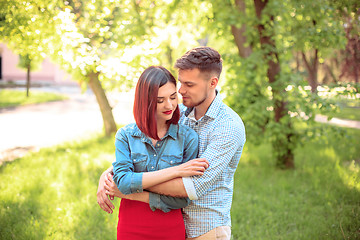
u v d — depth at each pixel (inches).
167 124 73.4
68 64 159.5
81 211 156.4
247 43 232.8
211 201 74.2
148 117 67.8
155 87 66.9
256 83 220.2
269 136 220.7
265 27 221.8
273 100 216.7
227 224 77.2
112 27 216.2
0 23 144.1
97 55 172.1
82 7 185.9
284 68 232.5
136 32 223.8
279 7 208.4
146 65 170.4
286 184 199.3
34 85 1097.4
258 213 161.5
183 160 74.0
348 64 289.6
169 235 70.4
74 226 142.5
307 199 181.3
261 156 267.9
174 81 69.6
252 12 255.9
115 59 160.2
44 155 272.7
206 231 74.1
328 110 196.7
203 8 255.0
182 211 75.6
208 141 74.9
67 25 145.4
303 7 213.8
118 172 69.2
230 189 78.6
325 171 215.2
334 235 136.8
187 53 72.0
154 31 235.6
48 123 460.1
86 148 299.9
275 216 160.4
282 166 237.5
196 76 70.4
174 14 266.8
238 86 216.4
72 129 418.0
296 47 216.8
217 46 323.3
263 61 219.5
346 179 197.3
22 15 142.6
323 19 212.7
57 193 179.2
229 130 71.6
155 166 72.0
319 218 154.5
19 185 189.5
